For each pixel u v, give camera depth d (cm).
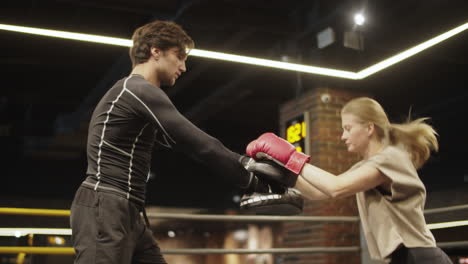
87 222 147
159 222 1455
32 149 1021
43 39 646
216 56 340
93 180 152
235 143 1065
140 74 163
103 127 153
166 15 507
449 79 699
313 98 510
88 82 834
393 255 162
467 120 820
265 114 975
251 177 157
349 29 464
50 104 959
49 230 279
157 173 1140
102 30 540
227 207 1201
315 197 180
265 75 738
